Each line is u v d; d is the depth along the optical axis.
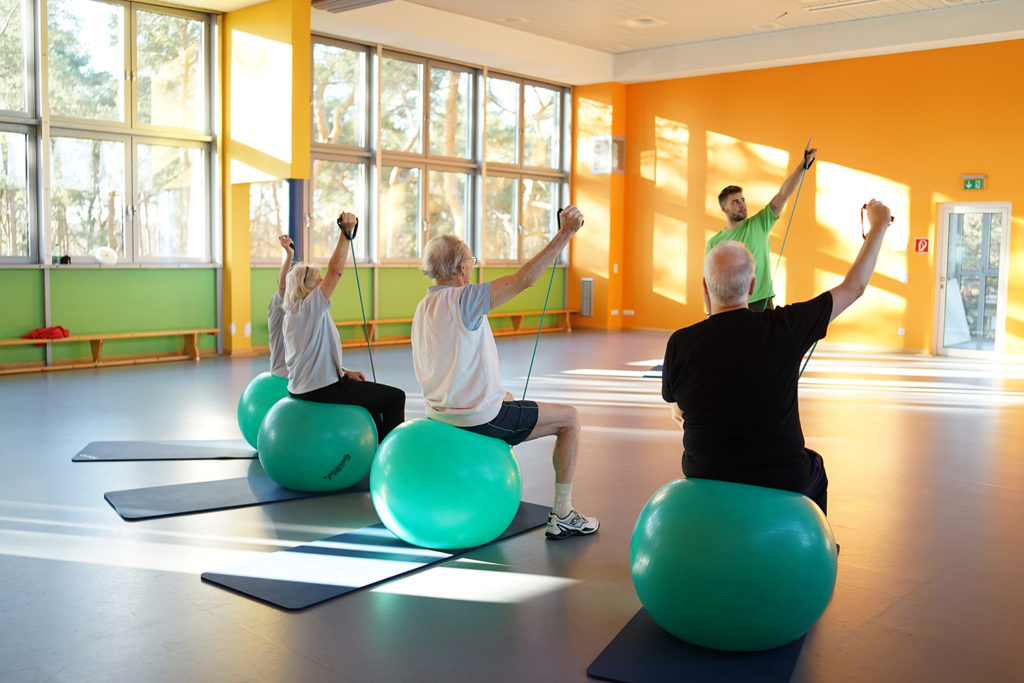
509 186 13.34
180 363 9.30
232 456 5.07
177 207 9.70
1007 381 8.60
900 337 11.29
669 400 2.84
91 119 8.92
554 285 14.07
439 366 3.33
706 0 10.02
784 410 2.58
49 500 4.15
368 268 11.48
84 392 7.37
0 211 8.44
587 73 12.91
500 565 3.31
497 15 10.95
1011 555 3.49
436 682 2.38
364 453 4.25
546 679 2.41
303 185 9.79
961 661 2.54
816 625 2.79
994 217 10.52
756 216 5.39
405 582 3.13
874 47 10.88
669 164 13.23
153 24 9.30
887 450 5.45
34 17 8.45
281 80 9.02
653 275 13.54
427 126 12.04
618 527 3.81
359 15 10.00
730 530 2.46
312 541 3.58
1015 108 10.27
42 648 2.56
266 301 10.48
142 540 3.57
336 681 2.38
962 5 10.17
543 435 3.60
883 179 11.27
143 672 2.42
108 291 9.16
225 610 2.86
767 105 12.17
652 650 2.58
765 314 2.59
